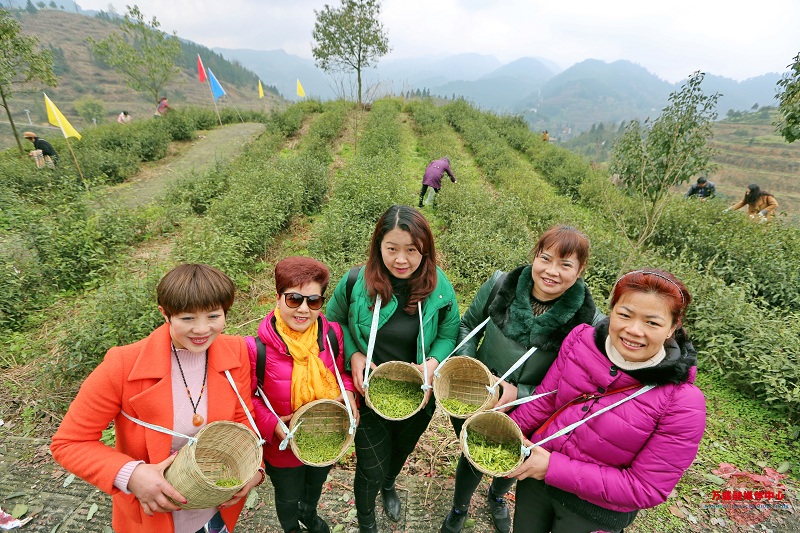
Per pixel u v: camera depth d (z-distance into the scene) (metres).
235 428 1.69
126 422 1.65
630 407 1.61
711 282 5.70
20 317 5.01
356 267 2.29
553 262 1.86
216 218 7.18
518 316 2.06
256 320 5.16
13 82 11.01
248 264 6.57
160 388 1.60
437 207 9.99
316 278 1.84
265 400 1.98
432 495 3.00
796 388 3.94
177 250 6.15
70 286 5.84
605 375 1.69
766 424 4.03
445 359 2.27
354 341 2.28
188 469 1.45
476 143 17.91
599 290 6.21
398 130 18.06
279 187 8.72
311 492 2.34
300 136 18.36
